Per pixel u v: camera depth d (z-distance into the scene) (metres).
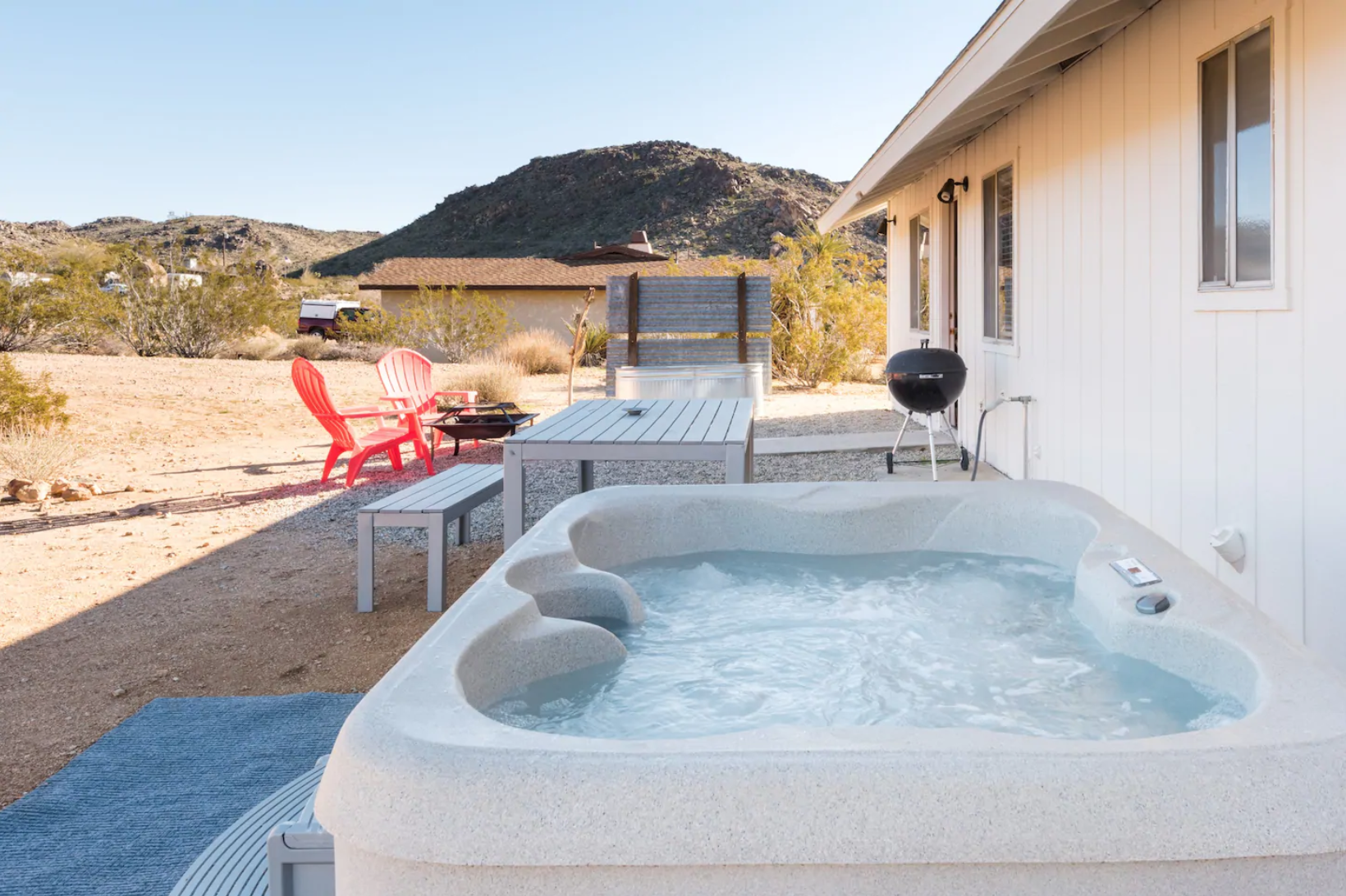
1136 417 4.36
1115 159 4.55
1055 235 5.44
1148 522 4.25
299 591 4.49
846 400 12.25
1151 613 2.39
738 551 3.80
